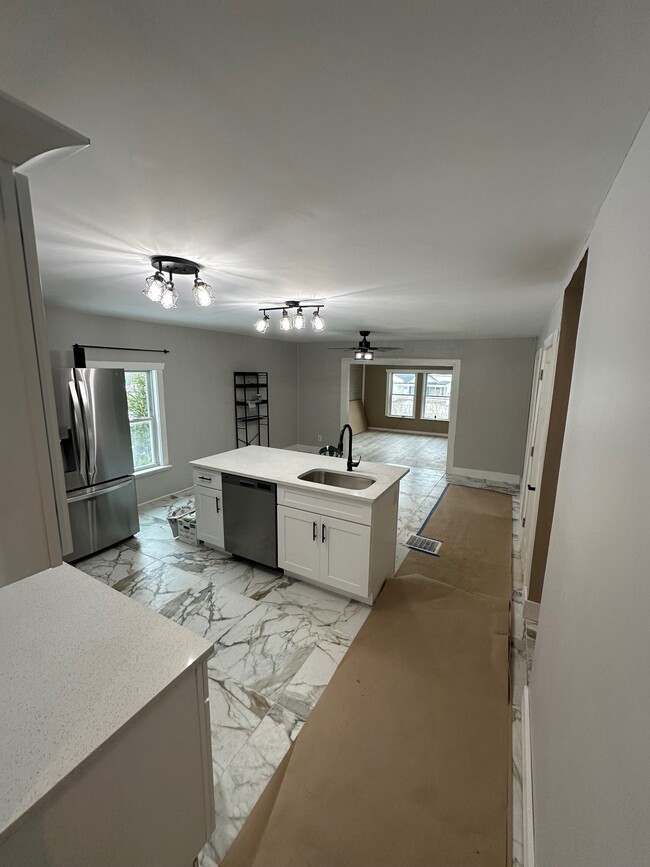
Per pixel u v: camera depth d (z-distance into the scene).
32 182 1.18
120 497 3.61
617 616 0.74
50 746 0.89
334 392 7.33
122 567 3.24
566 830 0.91
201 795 1.25
